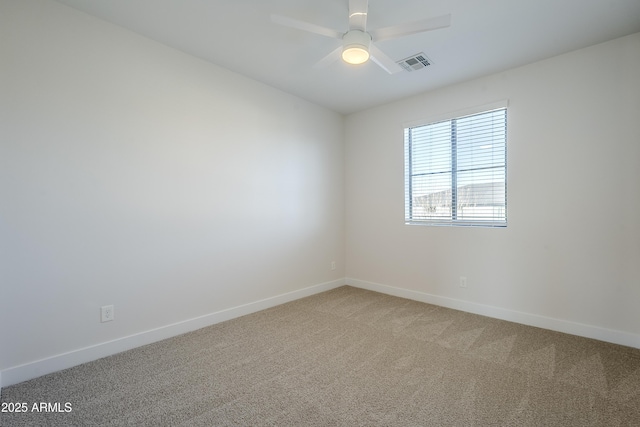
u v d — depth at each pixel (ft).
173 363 7.16
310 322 9.77
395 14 7.11
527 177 9.45
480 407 5.57
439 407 5.58
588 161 8.46
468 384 6.30
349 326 9.44
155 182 8.32
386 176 13.00
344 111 13.99
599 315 8.37
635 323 7.88
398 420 5.24
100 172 7.38
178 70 8.76
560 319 8.96
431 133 11.81
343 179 14.48
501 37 7.94
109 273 7.55
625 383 6.28
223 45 8.52
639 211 7.80
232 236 10.12
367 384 6.31
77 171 7.05
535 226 9.35
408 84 10.94
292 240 12.14
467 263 10.76
